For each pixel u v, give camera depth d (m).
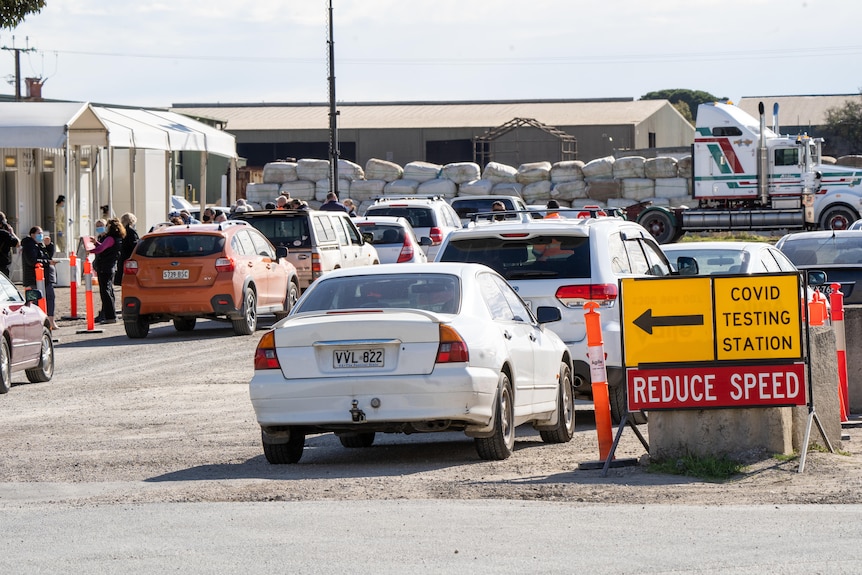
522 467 28.64
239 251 63.84
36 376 48.84
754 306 27.16
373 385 27.88
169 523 22.19
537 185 141.88
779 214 125.88
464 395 27.89
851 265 49.03
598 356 28.58
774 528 20.80
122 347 60.06
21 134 87.31
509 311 31.45
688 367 27.41
